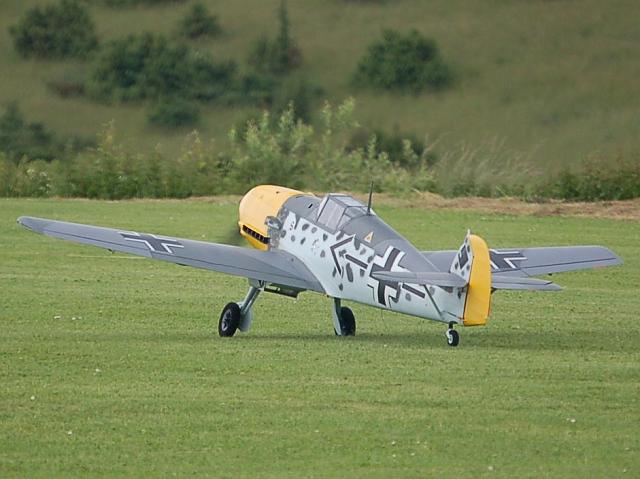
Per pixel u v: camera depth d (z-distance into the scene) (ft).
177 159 342.03
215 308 176.24
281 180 337.11
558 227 271.69
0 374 125.49
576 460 99.76
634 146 435.94
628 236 260.01
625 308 181.78
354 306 182.09
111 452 100.12
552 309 180.34
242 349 141.18
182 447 101.65
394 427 107.55
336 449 101.60
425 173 341.41
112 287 192.34
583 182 324.60
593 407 115.03
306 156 343.67
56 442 102.42
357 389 120.16
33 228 145.79
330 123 399.85
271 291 153.38
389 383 122.83
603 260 160.04
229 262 148.46
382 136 457.27
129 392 118.21
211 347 142.51
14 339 146.00
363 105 489.67
